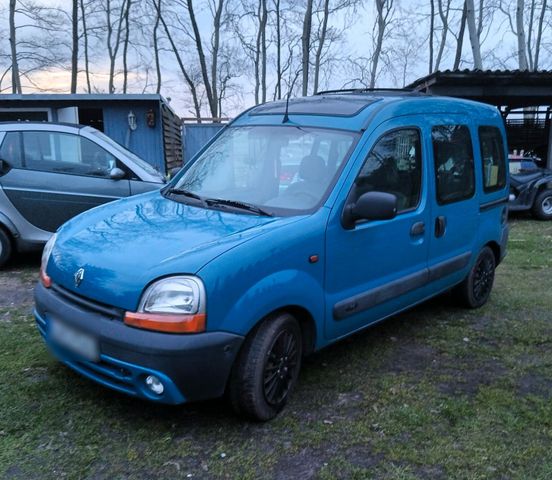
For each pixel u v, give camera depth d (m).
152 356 2.71
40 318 3.32
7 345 4.13
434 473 2.80
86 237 3.35
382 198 3.32
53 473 2.69
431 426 3.21
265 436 3.05
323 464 2.83
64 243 3.40
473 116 5.01
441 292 4.77
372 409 3.38
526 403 3.52
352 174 3.56
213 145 4.36
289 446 2.97
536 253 8.09
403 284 4.06
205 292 2.76
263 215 3.44
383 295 3.88
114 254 3.05
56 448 2.88
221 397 3.20
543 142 15.24
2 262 6.25
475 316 5.19
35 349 4.06
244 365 2.99
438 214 4.39
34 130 6.25
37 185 6.15
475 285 5.28
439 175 4.39
